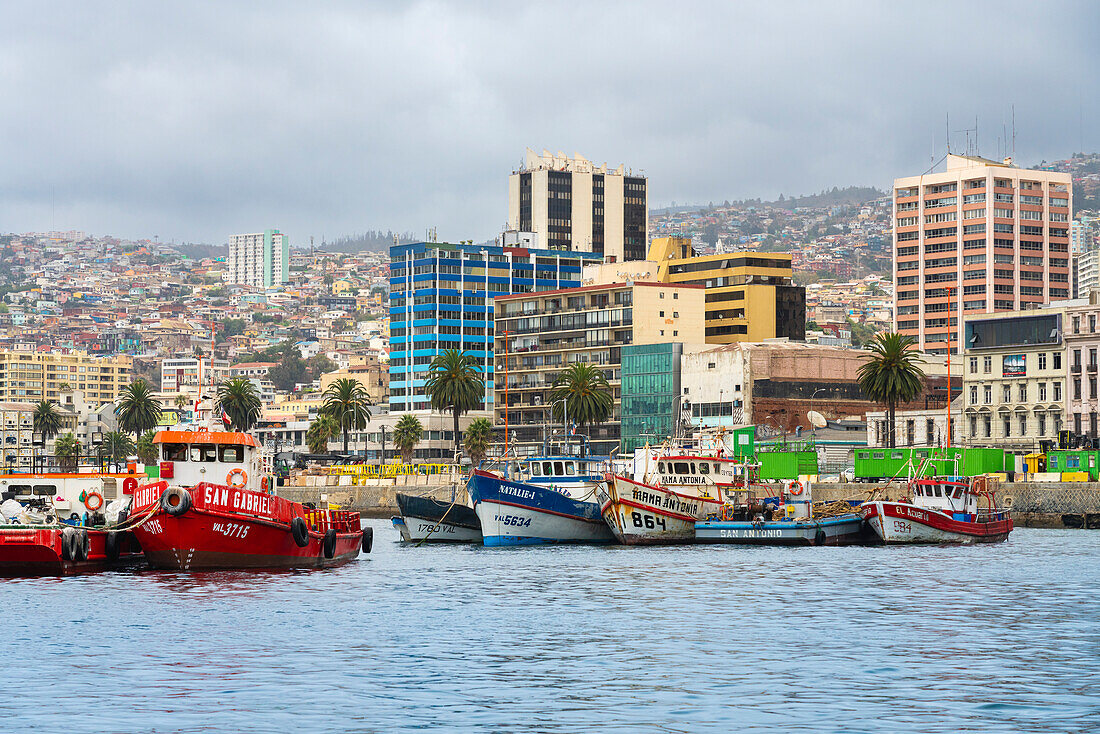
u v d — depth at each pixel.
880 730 53.69
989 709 56.97
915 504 149.75
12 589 94.94
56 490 120.50
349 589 98.50
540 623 81.06
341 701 58.53
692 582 104.62
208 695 59.59
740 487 153.88
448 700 58.72
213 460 110.94
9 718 55.31
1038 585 101.69
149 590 95.06
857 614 84.88
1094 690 60.62
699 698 59.16
